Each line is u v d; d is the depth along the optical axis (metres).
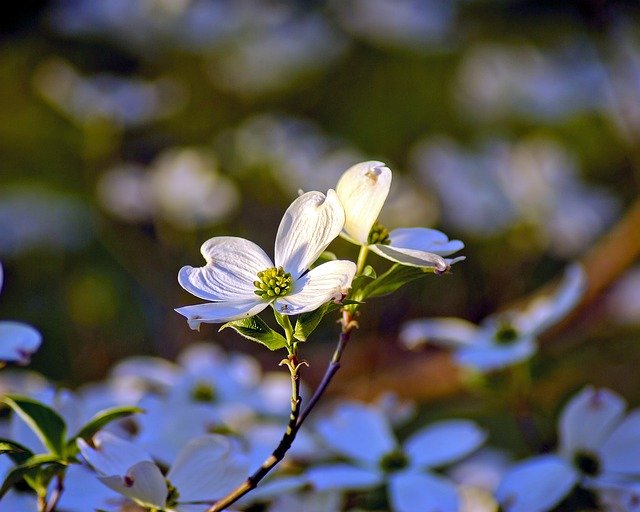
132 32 3.16
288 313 1.27
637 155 2.91
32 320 2.55
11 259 2.70
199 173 2.45
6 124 2.93
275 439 1.51
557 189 2.68
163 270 2.41
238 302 1.29
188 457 1.34
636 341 2.46
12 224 2.73
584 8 2.93
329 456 1.55
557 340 2.44
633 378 2.42
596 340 2.46
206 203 2.43
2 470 1.37
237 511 1.42
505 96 3.27
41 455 1.35
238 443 1.46
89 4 3.14
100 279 2.48
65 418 1.40
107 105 2.83
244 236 2.54
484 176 2.66
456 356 1.54
